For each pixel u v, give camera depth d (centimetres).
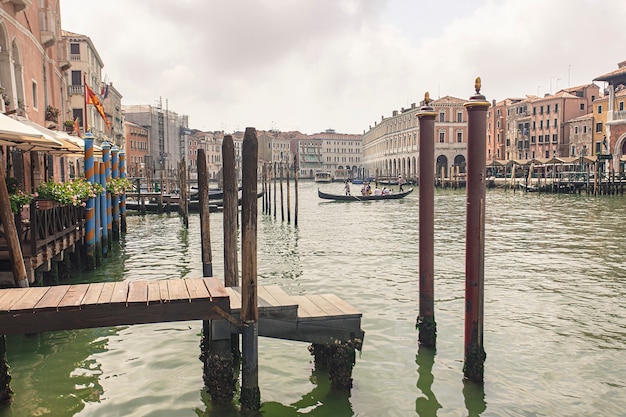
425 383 748
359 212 3850
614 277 1415
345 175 14500
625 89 6262
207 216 982
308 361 828
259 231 2645
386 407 682
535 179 6744
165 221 3108
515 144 8212
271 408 678
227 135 872
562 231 2427
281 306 670
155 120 9100
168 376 777
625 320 1036
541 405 688
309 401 697
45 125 2416
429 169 789
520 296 1220
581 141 6975
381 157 11431
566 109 7356
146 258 1798
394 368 798
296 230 2683
